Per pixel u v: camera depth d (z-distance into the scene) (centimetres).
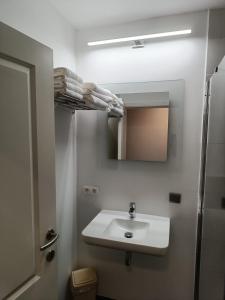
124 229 181
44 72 105
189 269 180
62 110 172
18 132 92
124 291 198
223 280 109
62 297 183
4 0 113
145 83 176
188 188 174
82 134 195
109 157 190
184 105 170
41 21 142
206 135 156
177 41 167
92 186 197
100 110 174
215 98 134
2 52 82
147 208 185
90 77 190
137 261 191
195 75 165
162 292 189
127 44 178
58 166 170
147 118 177
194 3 150
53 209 116
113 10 158
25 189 97
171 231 181
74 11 160
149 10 158
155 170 180
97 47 186
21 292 95
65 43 173
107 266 200
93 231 160
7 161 87
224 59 124
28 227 100
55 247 119
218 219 122
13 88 89
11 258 90
